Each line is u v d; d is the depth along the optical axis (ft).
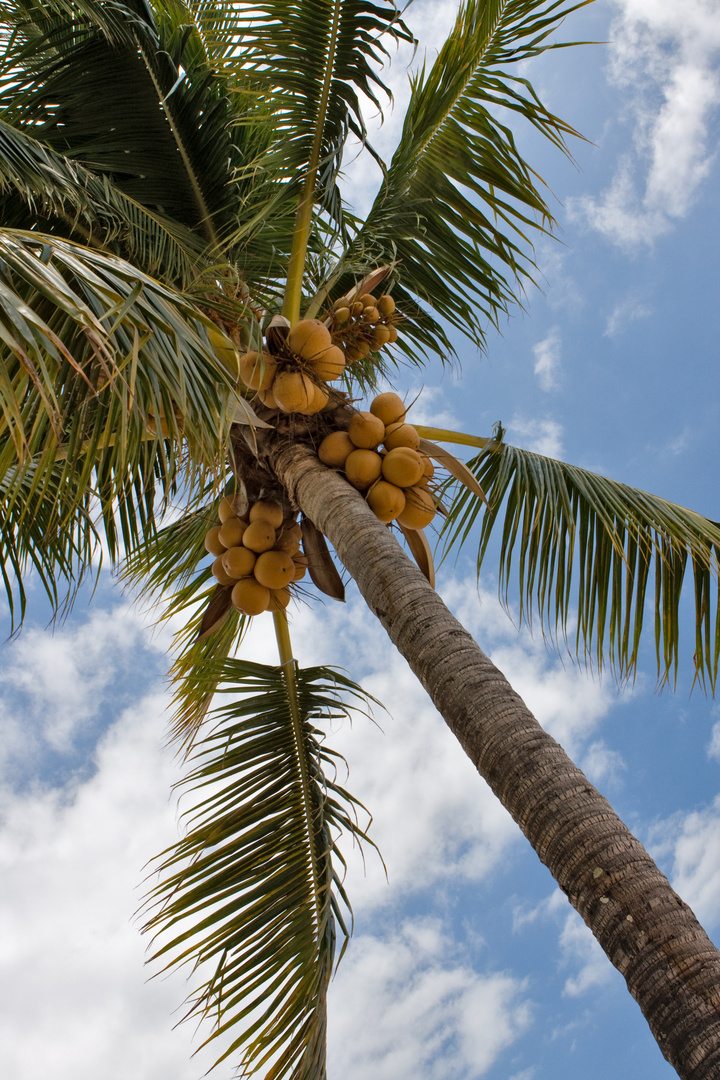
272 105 15.49
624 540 14.30
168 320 8.70
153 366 8.33
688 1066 5.83
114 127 15.88
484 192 16.42
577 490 14.82
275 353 12.07
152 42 15.29
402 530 13.79
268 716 15.07
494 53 15.65
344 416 12.75
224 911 12.41
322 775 14.65
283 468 12.75
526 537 14.07
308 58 15.01
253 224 14.38
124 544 15.99
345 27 14.64
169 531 17.76
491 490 14.85
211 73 15.69
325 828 13.70
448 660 9.04
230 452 12.21
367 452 12.25
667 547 14.26
